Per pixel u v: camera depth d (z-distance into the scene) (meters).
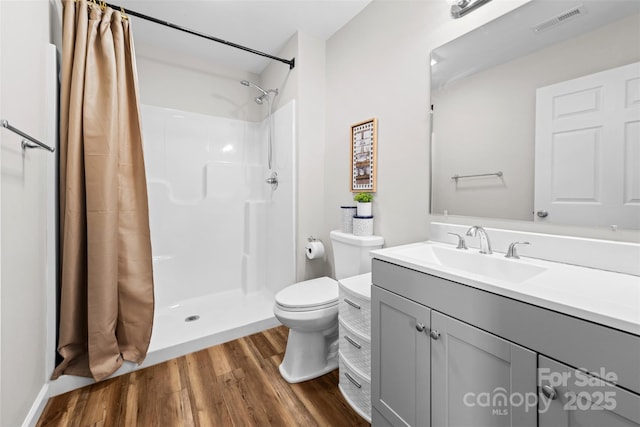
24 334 1.15
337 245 1.89
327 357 1.73
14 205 1.06
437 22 1.44
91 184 1.46
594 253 0.94
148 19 1.75
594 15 0.95
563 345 0.63
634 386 0.53
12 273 1.05
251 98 2.85
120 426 1.25
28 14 1.18
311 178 2.30
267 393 1.46
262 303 2.50
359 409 1.33
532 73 1.10
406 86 1.61
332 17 2.02
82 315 1.52
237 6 1.91
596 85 0.94
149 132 2.37
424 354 0.96
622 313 0.56
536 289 0.71
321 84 2.31
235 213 2.77
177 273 2.49
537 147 1.09
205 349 1.87
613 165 0.91
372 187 1.83
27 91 1.17
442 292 0.89
